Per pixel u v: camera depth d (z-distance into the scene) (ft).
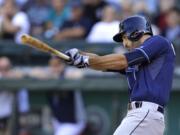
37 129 111.24
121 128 60.39
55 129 110.73
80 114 110.11
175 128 111.04
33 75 110.52
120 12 123.54
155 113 59.72
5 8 121.19
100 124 110.42
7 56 114.32
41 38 115.34
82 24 119.85
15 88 109.29
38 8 125.59
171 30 122.31
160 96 59.93
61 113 110.32
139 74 60.90
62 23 121.29
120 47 111.04
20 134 110.73
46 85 109.09
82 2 123.13
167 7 124.26
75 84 108.88
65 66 111.96
